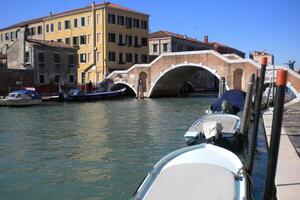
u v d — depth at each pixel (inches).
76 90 1834.4
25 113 1257.4
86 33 2357.3
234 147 580.4
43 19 2605.8
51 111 1323.8
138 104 1637.6
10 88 1802.4
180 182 269.9
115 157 583.8
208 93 2628.0
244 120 603.5
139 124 967.6
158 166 305.7
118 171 502.9
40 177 482.0
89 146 671.8
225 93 849.5
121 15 2367.1
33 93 1563.7
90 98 1838.1
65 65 2090.3
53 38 2546.8
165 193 256.2
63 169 517.7
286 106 1211.9
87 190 430.3
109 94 1941.4
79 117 1136.2
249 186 290.0
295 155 446.9
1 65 2149.4
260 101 402.9
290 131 634.8
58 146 675.4
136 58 2464.3
